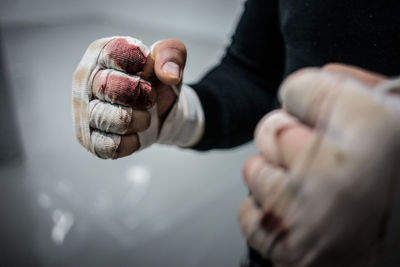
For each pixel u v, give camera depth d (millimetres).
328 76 245
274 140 265
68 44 2775
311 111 243
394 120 218
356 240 233
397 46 397
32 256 1296
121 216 1455
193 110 546
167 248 1331
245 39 665
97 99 401
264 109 654
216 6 2416
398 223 257
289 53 526
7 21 2961
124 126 393
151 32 2994
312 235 240
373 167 217
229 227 1404
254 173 280
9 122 1692
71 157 1757
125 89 381
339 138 226
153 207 1495
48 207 1493
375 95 228
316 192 232
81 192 1562
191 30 2779
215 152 1815
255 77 672
